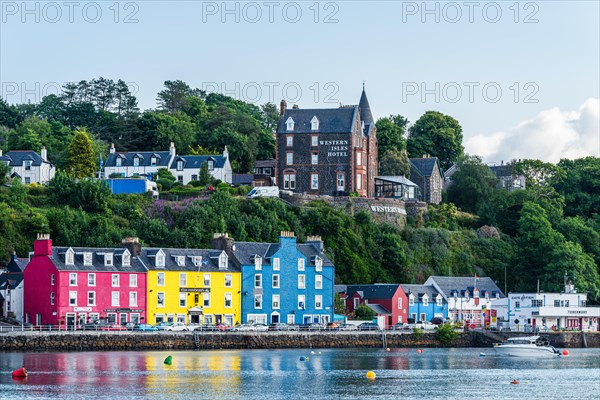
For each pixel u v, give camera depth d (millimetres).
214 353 148625
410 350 166125
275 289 175250
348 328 170875
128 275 162375
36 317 160000
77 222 188500
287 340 161125
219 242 174750
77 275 158000
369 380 123438
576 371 140500
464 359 152875
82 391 109250
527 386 123125
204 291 168625
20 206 195500
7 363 128750
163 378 119562
